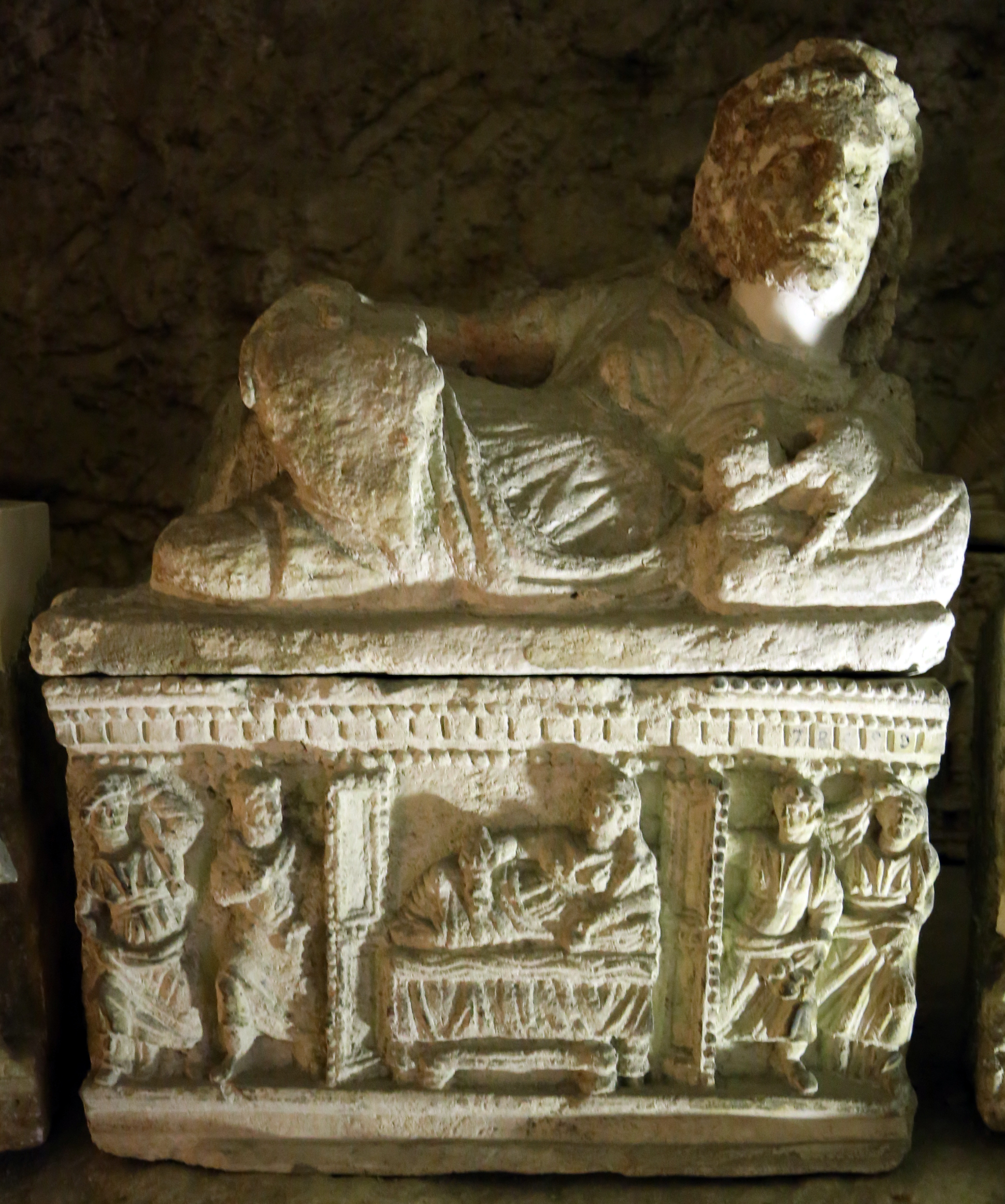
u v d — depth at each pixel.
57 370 2.38
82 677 1.58
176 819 1.62
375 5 2.27
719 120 1.74
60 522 2.45
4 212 2.31
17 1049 1.73
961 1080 1.89
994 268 2.37
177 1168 1.73
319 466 1.54
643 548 1.63
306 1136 1.72
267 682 1.57
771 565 1.57
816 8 2.29
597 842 1.60
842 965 1.67
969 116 2.32
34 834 1.77
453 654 1.56
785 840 1.62
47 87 2.27
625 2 2.28
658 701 1.57
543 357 1.90
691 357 1.75
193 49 2.27
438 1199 1.68
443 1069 1.67
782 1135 1.71
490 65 2.31
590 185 2.36
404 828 1.65
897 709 1.58
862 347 1.85
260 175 2.33
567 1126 1.71
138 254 2.34
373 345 1.53
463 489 1.60
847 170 1.62
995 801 1.76
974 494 2.26
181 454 2.43
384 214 2.35
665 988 1.69
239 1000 1.66
